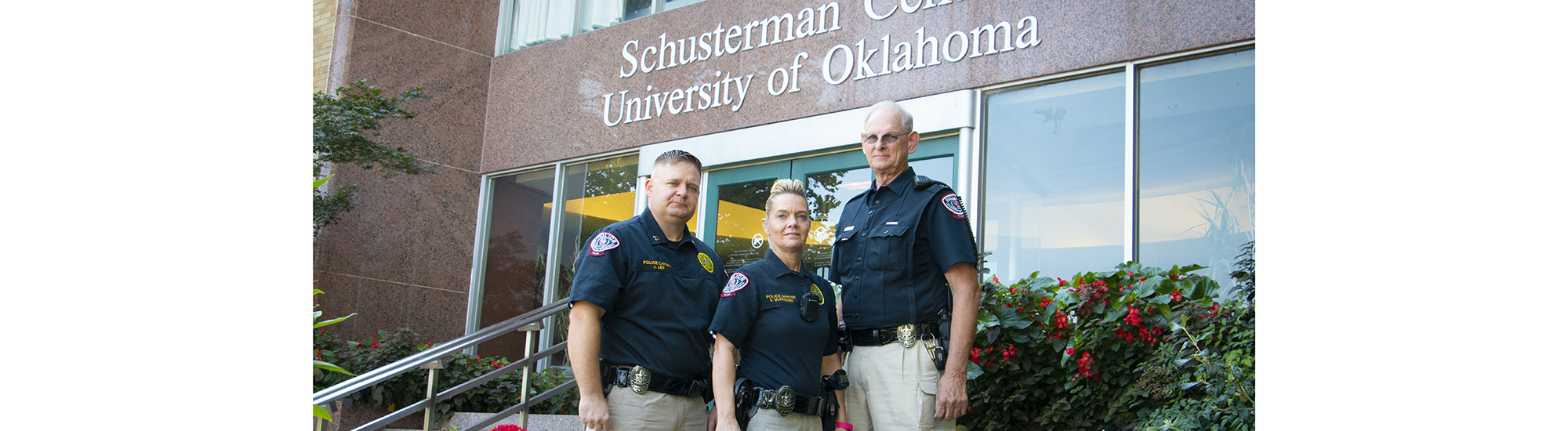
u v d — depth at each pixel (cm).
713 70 608
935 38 531
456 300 654
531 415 452
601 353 259
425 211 654
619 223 265
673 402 256
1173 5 464
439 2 685
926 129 524
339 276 614
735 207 584
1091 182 477
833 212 545
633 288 256
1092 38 485
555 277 639
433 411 366
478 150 685
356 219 626
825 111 558
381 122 644
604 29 659
